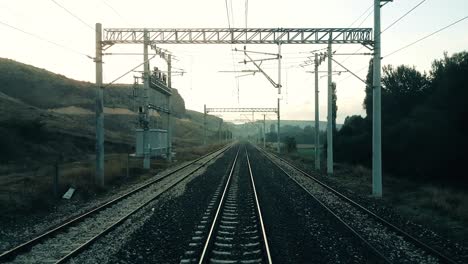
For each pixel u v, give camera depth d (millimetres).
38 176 24531
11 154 34625
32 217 14852
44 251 10172
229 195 20562
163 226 13008
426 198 19219
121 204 17469
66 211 16250
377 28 21797
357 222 14070
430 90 36406
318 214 15445
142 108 35156
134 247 10430
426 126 28281
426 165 27078
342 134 50594
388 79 41906
